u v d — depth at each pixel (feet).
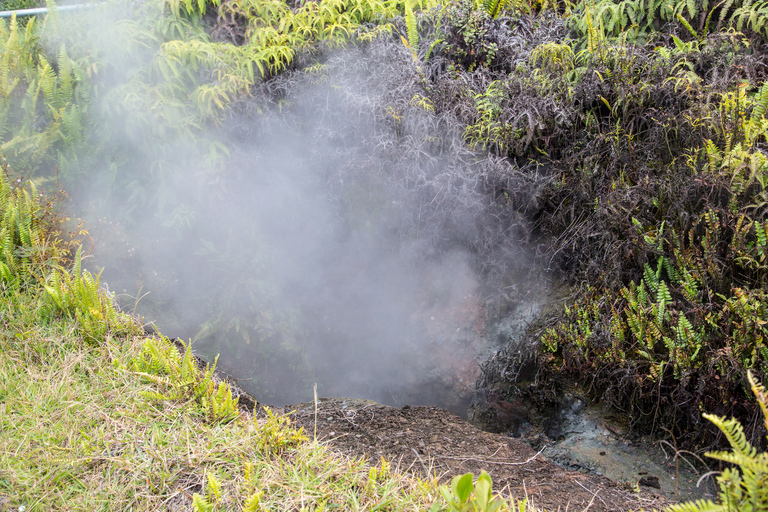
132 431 7.07
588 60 11.65
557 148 11.93
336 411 10.14
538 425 10.66
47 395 7.54
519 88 12.10
